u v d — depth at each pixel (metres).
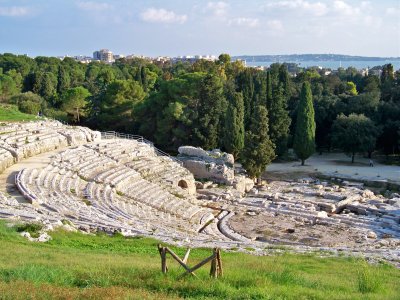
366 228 44.94
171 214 46.22
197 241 32.50
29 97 101.56
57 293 14.18
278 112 74.88
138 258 22.91
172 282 16.62
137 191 48.84
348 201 54.34
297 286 17.50
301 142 73.94
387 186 62.31
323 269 24.50
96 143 60.59
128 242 27.78
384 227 45.19
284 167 73.88
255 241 40.16
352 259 28.62
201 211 49.84
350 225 45.97
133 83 89.44
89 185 44.69
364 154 84.56
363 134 74.81
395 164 76.00
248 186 61.91
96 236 28.80
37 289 14.41
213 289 15.83
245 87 82.81
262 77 92.94
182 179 57.41
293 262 25.94
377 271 24.20
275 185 63.25
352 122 75.75
